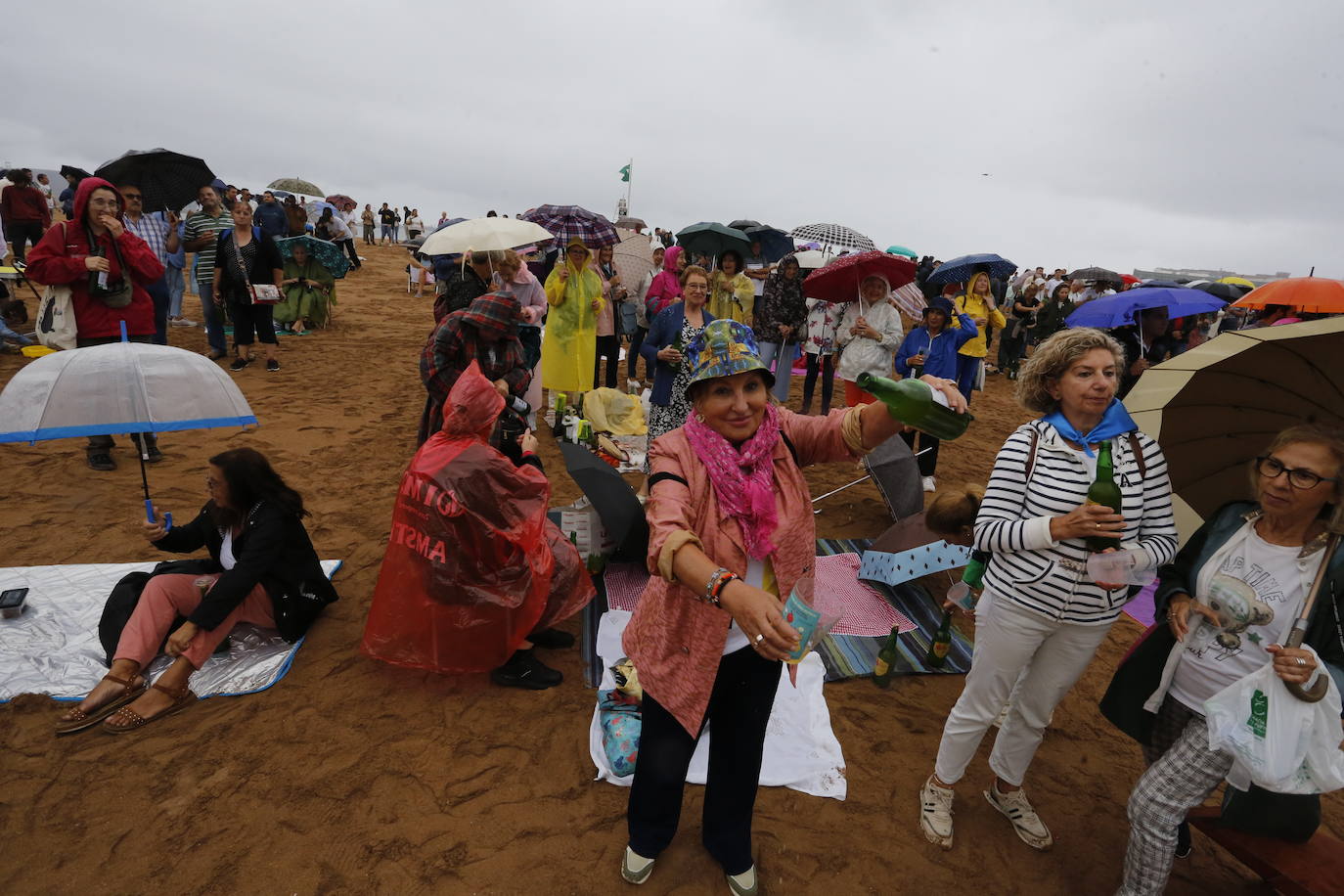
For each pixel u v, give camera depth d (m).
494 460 3.23
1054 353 2.32
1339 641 1.94
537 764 3.00
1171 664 2.26
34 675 3.26
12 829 2.52
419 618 3.29
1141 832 2.23
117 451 6.12
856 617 4.36
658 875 2.50
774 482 1.87
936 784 2.81
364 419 7.66
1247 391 2.26
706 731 3.20
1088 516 2.08
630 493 4.21
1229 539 2.18
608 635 3.91
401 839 2.59
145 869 2.41
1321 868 2.22
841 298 6.71
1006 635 2.41
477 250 5.29
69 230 5.16
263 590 3.47
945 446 8.70
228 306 9.20
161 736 3.01
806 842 2.71
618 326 9.29
